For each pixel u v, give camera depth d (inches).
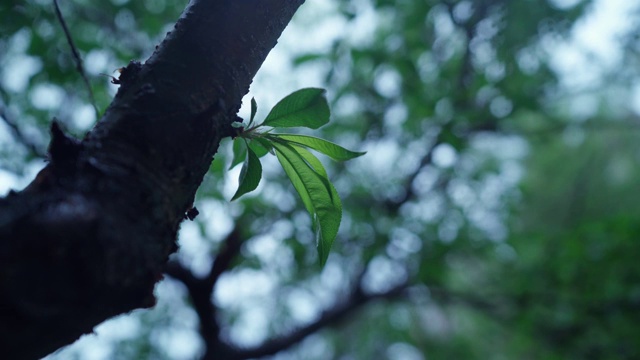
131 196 38.7
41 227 34.2
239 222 228.1
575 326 279.9
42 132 191.8
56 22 171.0
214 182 205.6
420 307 380.5
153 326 319.3
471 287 326.0
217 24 45.2
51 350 36.0
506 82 228.2
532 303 285.0
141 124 41.2
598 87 310.3
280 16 48.5
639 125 343.0
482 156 310.2
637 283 273.6
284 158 54.5
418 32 214.4
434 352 389.1
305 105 50.9
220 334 284.0
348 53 203.3
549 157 480.4
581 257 278.7
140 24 201.5
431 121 220.7
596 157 476.1
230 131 48.4
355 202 250.7
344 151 53.4
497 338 386.9
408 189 261.3
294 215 224.2
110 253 35.8
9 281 32.9
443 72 226.7
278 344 299.7
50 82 183.5
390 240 249.9
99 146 39.8
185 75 43.5
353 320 392.5
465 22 214.1
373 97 222.7
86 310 35.6
